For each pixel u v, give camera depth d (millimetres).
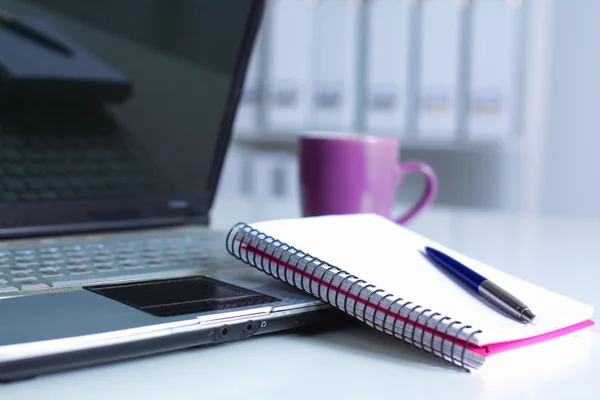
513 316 509
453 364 481
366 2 1680
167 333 454
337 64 1696
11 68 721
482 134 1645
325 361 482
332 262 546
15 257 625
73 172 771
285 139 1850
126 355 439
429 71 1650
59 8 741
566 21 1791
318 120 1723
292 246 560
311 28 1707
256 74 1742
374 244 616
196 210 871
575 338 547
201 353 488
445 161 1844
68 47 750
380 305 501
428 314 482
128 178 809
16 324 434
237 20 854
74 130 767
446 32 1632
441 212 1305
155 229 863
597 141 1798
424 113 1664
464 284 564
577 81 1798
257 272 630
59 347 409
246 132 1765
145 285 552
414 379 454
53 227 756
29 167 743
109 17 771
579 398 431
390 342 527
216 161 877
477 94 1633
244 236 585
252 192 1756
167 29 809
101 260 634
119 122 793
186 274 607
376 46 1676
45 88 744
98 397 406
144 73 801
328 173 888
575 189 1827
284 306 514
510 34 1604
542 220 1239
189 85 836
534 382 455
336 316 550
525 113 1657
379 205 914
